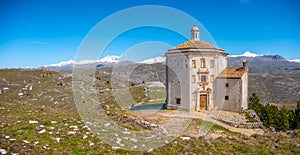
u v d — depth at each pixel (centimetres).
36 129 1933
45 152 1511
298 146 2003
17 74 12838
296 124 3606
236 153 1778
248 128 2867
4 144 1509
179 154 1672
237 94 3666
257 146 1972
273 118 3584
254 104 4159
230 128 2755
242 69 3809
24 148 1513
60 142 1717
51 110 2984
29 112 2592
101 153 1580
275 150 1908
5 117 2255
